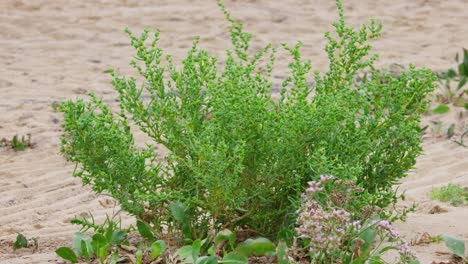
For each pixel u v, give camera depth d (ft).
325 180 15.66
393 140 18.15
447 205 21.89
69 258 16.89
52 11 54.34
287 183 17.42
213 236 16.85
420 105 18.63
